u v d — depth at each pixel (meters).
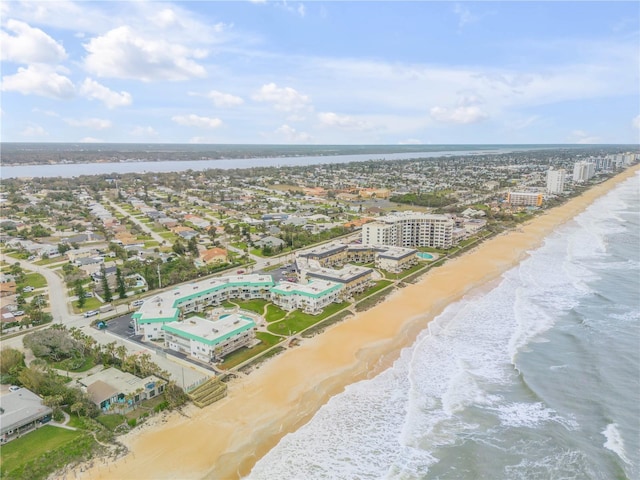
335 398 84.88
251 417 78.44
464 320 121.06
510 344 106.62
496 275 161.38
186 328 103.44
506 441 73.06
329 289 129.62
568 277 157.38
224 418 78.00
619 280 153.00
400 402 83.88
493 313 125.69
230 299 135.50
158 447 70.56
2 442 70.69
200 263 172.88
